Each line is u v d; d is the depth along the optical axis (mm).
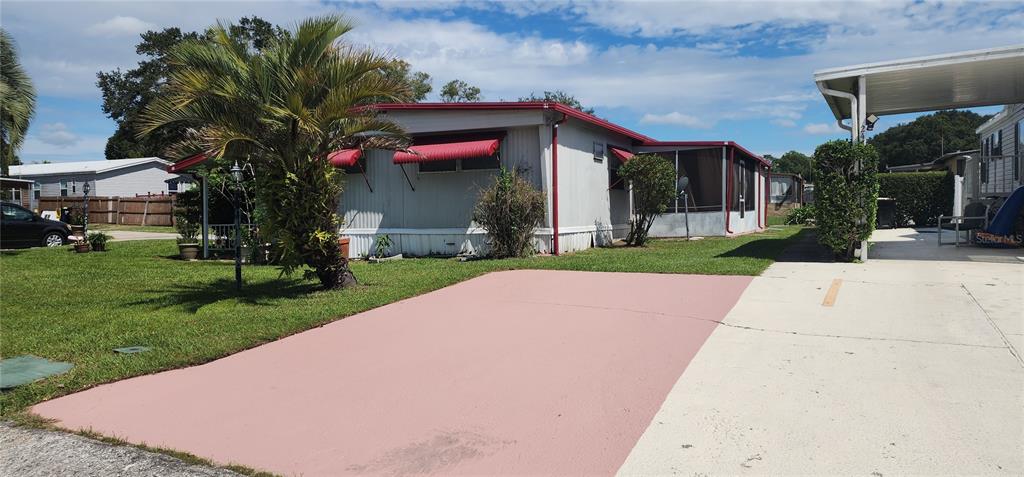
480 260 12789
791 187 42062
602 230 16047
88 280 11102
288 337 6621
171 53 8633
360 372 5305
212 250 15391
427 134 14180
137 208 32125
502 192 12852
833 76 10867
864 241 10758
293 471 3533
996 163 17672
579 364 5254
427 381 4988
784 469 3285
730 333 6043
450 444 3805
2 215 19000
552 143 13242
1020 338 5492
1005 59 9805
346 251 11305
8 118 17172
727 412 4078
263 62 8656
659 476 3270
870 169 10562
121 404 4703
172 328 7004
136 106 48688
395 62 9164
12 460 3770
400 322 7090
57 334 6824
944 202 21828
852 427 3764
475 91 43562
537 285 9188
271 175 8859
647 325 6484
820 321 6367
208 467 3617
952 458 3328
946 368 4758
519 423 4066
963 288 7824
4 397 4832
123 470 3607
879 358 5066
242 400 4719
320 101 8914
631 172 15391
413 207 14609
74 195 38281
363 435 3990
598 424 3990
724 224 18188
